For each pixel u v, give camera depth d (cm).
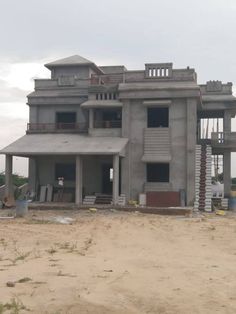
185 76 3281
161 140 3256
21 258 1231
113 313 730
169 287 902
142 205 3125
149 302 792
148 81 3322
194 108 3212
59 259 1224
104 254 1326
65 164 3484
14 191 3344
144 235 1789
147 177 3303
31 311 732
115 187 2980
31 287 889
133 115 3303
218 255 1311
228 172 3544
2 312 720
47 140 3344
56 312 729
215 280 966
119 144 3117
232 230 1952
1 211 2786
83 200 3288
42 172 3512
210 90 3638
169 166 3238
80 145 3145
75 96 3581
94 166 3434
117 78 3541
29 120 3644
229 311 739
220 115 3891
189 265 1143
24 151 3086
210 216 2680
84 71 3778
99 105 3300
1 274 1016
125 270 1071
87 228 1995
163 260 1219
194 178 3178
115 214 2664
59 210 2886
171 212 2770
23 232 1820
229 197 3381
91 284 921
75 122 3591
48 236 1720
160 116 3397
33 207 2959
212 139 3416
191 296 831
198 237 1733
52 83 3647
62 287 891
